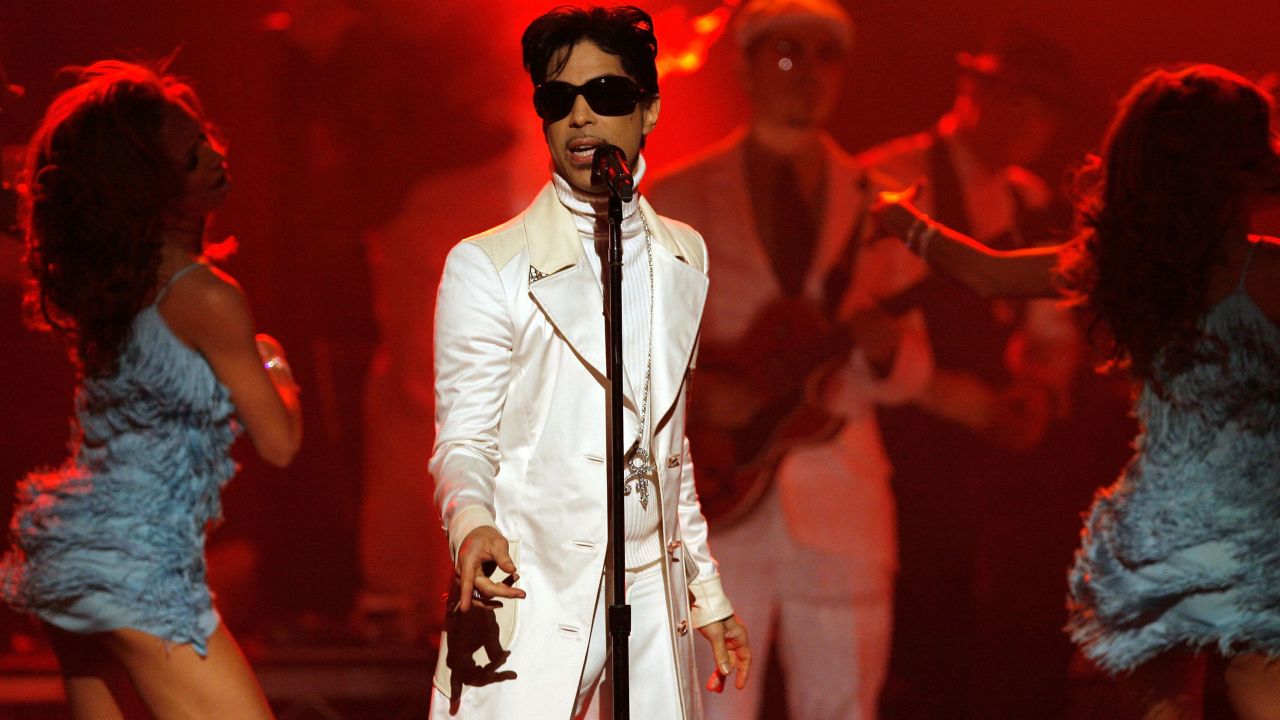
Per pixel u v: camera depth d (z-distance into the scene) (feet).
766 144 63.46
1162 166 33.65
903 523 71.36
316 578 77.00
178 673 30.01
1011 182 65.46
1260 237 33.55
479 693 28.78
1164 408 33.27
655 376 30.04
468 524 26.99
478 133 73.87
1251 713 32.35
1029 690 69.41
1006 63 65.05
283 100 75.05
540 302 28.89
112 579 29.37
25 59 74.90
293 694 65.41
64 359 75.00
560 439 29.12
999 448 69.51
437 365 29.43
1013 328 66.80
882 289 64.34
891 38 72.64
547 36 29.40
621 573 27.07
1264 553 31.86
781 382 62.80
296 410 32.24
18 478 74.33
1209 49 72.43
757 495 62.03
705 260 32.07
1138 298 33.63
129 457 29.94
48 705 63.67
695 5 71.82
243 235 76.23
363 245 75.25
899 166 65.16
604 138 29.19
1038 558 69.46
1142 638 33.06
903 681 71.92
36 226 30.81
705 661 60.08
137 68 31.71
